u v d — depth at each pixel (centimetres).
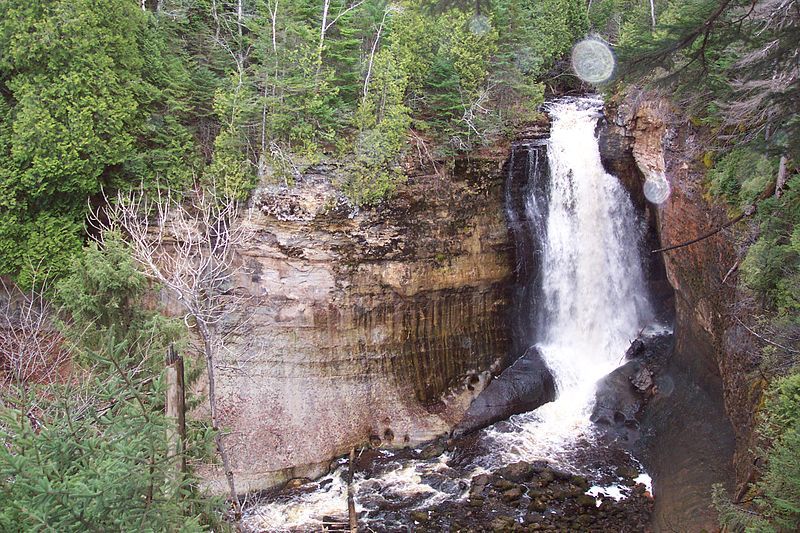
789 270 1455
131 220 1984
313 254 2147
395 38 2411
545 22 3381
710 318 1897
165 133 2181
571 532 1644
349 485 1959
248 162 2122
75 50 1908
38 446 689
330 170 2180
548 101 3066
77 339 1444
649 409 2119
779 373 1373
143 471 677
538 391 2344
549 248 2550
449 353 2386
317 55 2173
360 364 2225
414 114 2441
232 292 2095
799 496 1015
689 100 1753
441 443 2177
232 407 2030
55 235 1969
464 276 2388
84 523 623
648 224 2611
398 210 2252
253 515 1816
